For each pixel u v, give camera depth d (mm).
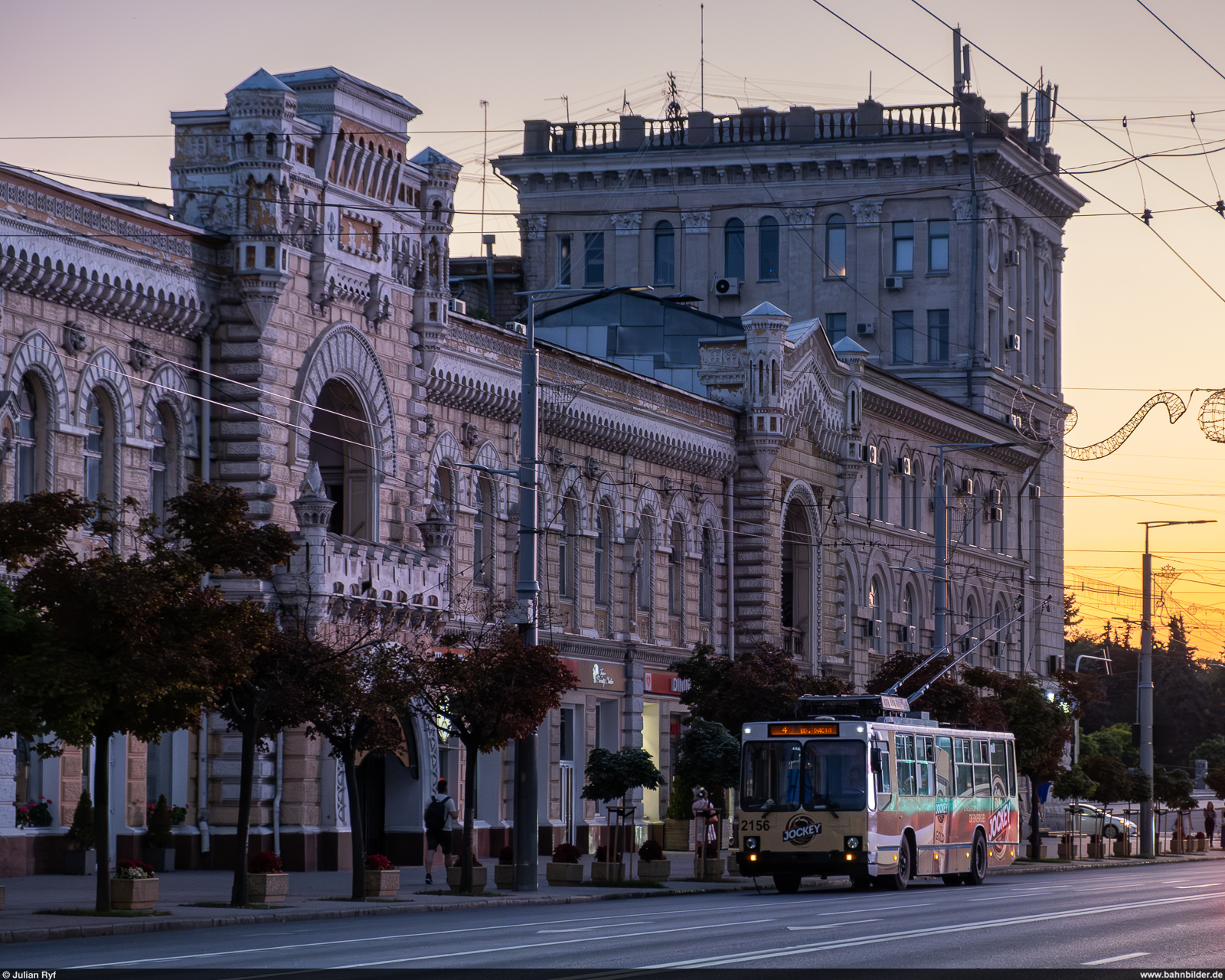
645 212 106125
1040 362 112812
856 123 104750
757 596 76812
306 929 33000
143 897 35250
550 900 44094
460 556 59562
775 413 76750
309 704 39156
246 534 37250
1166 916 36531
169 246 48094
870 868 49562
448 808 50156
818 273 104562
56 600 33812
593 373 66938
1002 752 62469
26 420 43969
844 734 50344
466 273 108812
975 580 102000
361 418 54656
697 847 62469
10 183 42750
